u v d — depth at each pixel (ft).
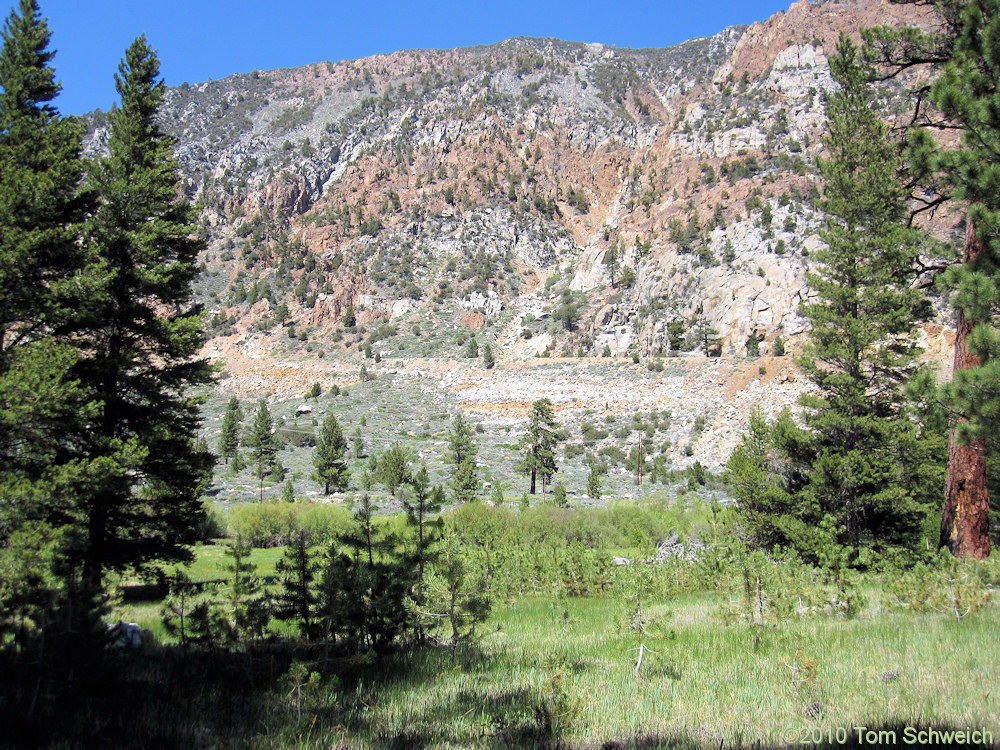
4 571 29.40
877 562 59.52
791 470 78.69
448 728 19.85
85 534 47.44
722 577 55.47
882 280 74.38
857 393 73.97
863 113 76.89
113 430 59.31
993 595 37.24
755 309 336.08
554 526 107.24
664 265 413.39
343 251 586.86
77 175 60.80
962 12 45.44
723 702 21.11
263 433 230.27
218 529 130.11
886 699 19.85
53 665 22.30
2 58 63.26
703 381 307.37
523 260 590.55
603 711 20.74
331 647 28.84
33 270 52.29
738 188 460.55
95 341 59.00
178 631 31.99
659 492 162.40
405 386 393.09
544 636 38.45
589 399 325.42
